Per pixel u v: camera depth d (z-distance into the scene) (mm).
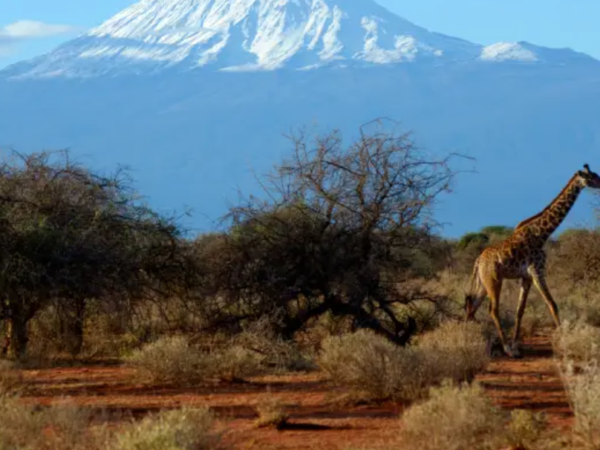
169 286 54531
